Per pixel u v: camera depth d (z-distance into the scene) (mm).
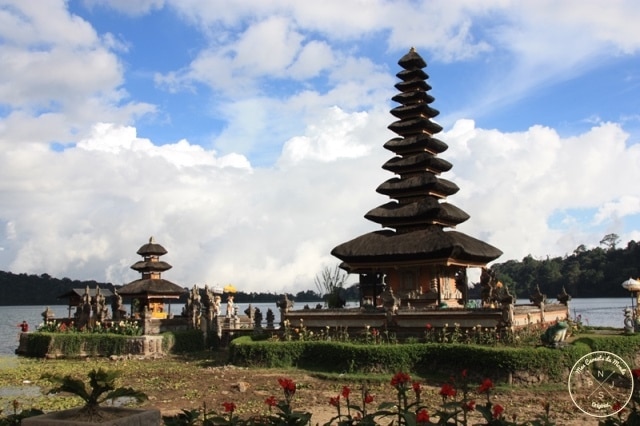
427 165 44688
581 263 130875
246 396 25859
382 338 33438
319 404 23828
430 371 29312
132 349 43750
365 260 41438
